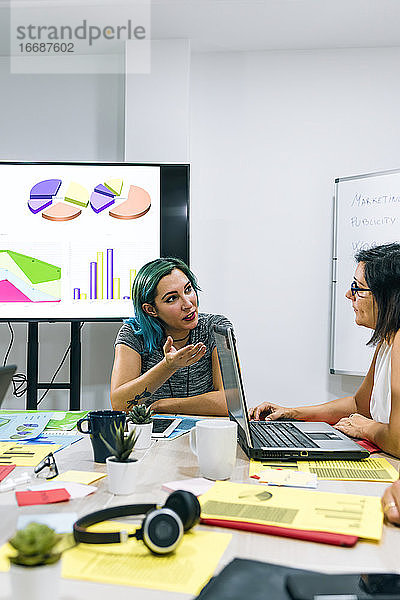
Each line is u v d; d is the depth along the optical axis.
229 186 3.84
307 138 3.81
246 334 3.82
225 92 3.84
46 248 3.43
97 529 1.00
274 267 3.81
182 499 0.99
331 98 3.80
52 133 3.87
